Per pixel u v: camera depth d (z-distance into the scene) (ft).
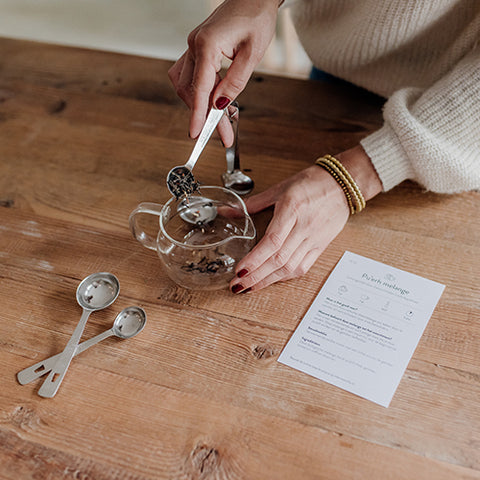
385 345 2.17
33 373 2.15
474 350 2.13
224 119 2.53
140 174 3.00
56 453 1.94
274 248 2.31
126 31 8.13
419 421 1.95
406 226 2.62
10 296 2.46
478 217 2.63
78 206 2.85
